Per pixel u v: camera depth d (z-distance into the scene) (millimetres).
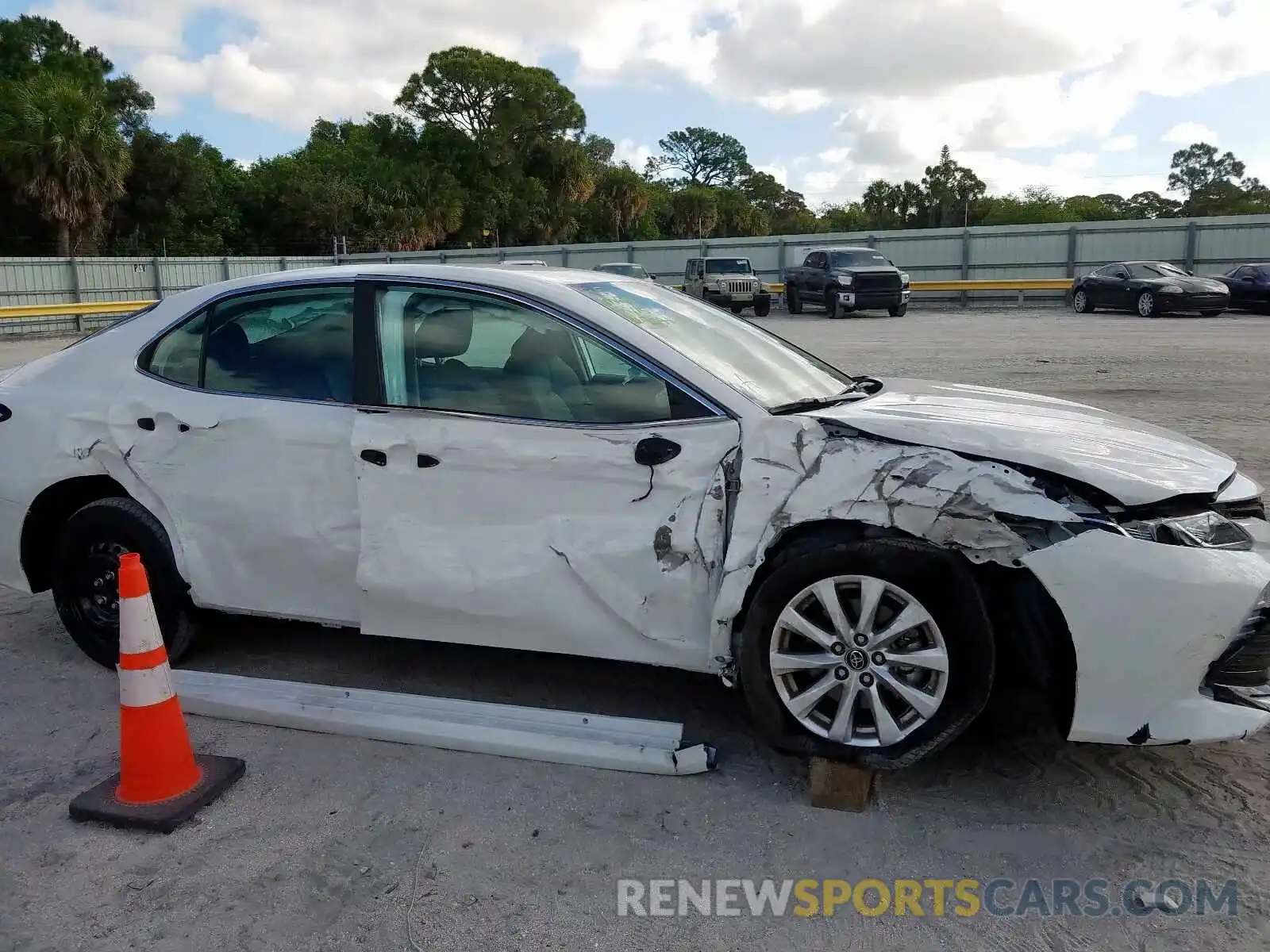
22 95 35469
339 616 3811
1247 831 2992
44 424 4203
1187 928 2574
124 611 3172
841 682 3174
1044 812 3115
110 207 44281
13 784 3377
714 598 3287
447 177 55188
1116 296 26391
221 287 4094
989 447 3105
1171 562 2879
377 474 3627
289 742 3646
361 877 2826
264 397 3875
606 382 3488
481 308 3703
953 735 3086
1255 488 3352
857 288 28172
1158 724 2922
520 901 2711
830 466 3129
